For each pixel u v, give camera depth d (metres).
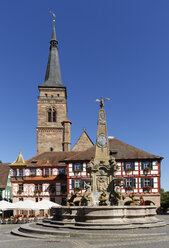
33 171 55.44
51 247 13.38
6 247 13.76
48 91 79.62
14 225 30.06
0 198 55.47
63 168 54.97
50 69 84.69
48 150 74.06
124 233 16.16
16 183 54.78
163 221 22.36
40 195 53.78
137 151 50.69
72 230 17.83
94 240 15.00
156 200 47.28
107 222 18.89
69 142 73.19
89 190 25.78
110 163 26.48
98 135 27.61
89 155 52.00
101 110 28.33
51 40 87.44
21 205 29.48
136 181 48.47
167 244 13.65
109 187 25.83
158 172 48.00
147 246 13.20
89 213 19.53
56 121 76.44
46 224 21.16
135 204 23.61
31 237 16.81
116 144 53.19
